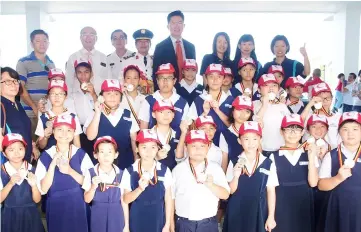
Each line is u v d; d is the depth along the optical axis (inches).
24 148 117.5
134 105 157.8
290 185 121.6
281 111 151.5
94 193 114.0
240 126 125.7
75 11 344.5
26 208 114.8
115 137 140.1
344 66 385.4
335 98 342.6
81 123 162.1
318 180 120.8
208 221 114.5
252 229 117.3
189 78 177.3
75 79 181.5
